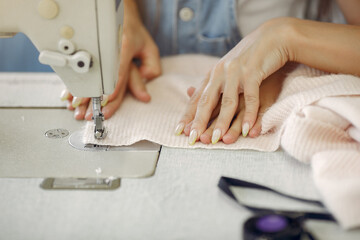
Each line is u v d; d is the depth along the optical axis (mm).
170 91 1104
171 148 865
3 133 920
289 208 671
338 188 653
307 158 780
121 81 1048
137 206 677
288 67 996
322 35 905
